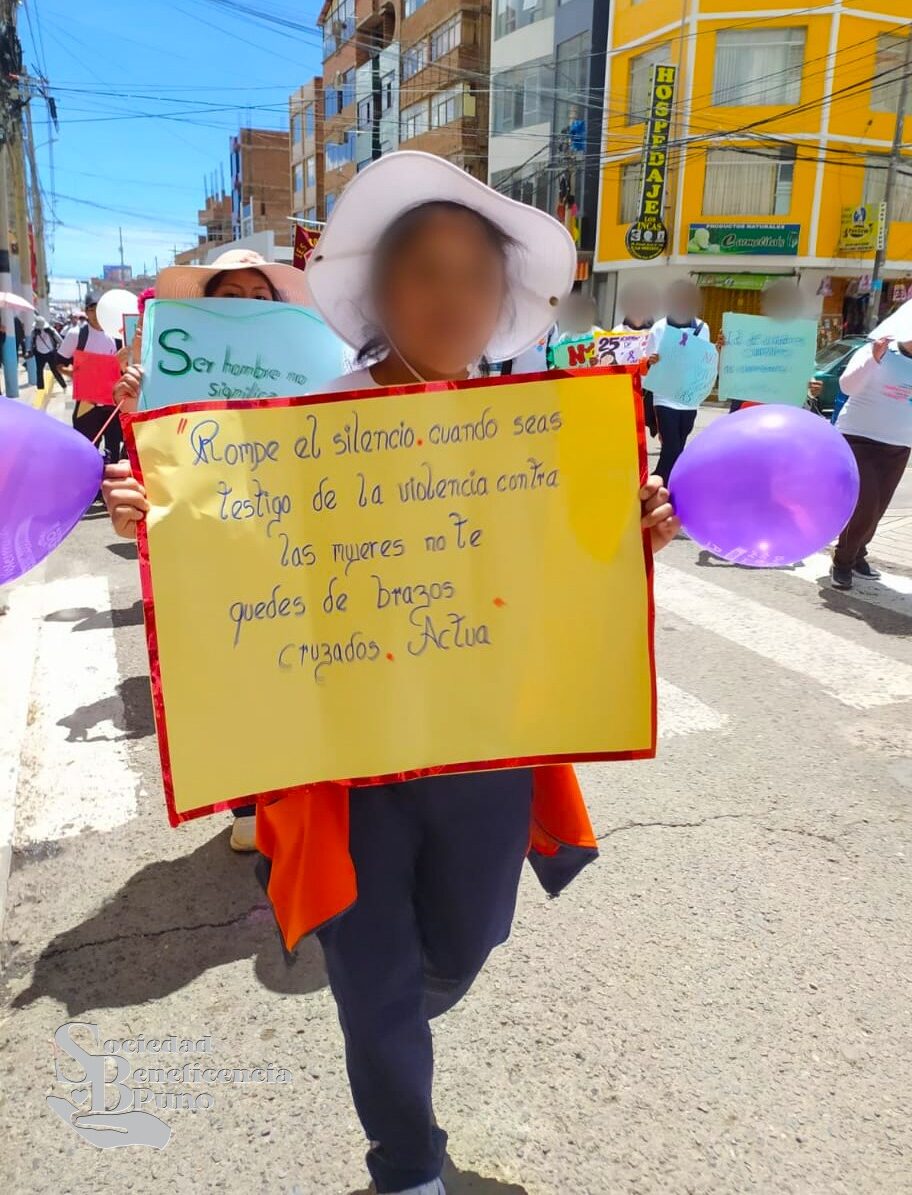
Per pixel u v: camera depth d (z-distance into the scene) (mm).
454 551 1605
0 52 16234
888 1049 2225
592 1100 2061
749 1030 2275
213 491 1524
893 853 3082
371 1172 1713
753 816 3301
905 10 23109
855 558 6160
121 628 5246
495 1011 2324
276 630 1559
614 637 1637
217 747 1529
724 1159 1919
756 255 24453
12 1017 2297
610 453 1602
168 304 3082
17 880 2873
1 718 3947
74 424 8062
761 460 1516
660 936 2627
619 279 27188
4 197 16891
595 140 26703
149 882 2871
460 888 1687
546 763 1635
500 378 1576
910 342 5375
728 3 23047
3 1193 1821
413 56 35375
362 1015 1619
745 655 4949
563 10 27312
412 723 1601
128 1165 1891
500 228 1631
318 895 1520
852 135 23719
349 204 1549
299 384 3162
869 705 4312
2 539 1415
